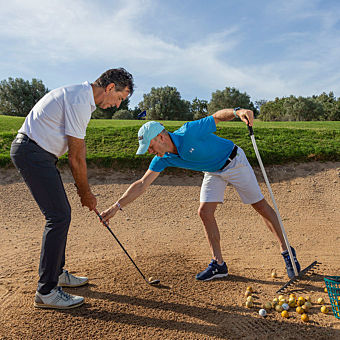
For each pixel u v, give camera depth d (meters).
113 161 7.54
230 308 2.95
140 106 49.56
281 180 7.16
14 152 2.65
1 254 4.26
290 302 2.95
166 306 2.96
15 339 2.49
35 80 45.78
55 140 2.66
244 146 8.27
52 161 2.73
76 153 2.68
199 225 5.55
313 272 3.65
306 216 5.82
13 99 43.56
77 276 3.52
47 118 2.61
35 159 2.62
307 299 3.01
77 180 2.83
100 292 3.19
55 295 2.86
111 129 10.15
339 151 7.76
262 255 4.30
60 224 2.73
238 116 3.29
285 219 5.73
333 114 40.94
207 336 2.56
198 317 2.80
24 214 5.86
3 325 2.65
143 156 7.62
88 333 2.58
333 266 3.89
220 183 3.48
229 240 4.88
